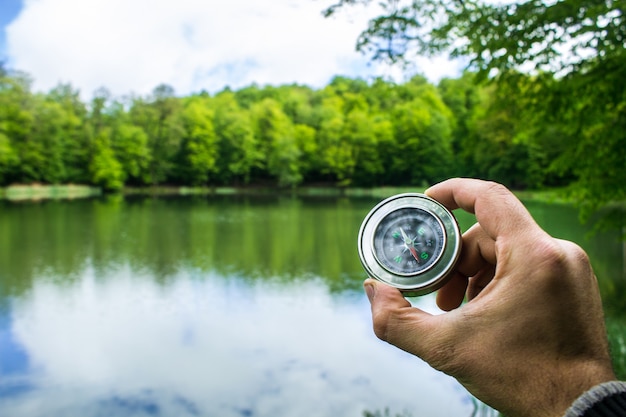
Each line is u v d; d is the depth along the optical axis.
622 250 16.97
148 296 14.61
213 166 81.50
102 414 7.72
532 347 0.60
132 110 81.88
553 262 0.61
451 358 0.63
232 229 29.69
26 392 8.47
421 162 59.31
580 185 7.16
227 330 11.34
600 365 0.57
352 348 9.76
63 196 62.38
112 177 71.44
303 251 22.22
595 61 5.88
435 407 7.05
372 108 67.44
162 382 8.71
